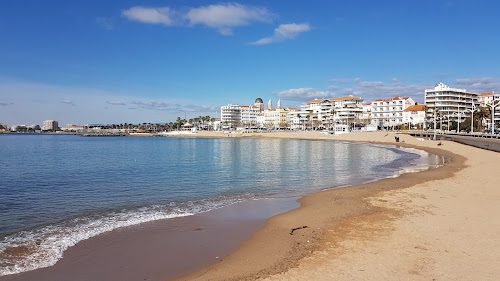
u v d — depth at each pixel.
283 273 10.61
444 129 143.50
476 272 10.26
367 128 152.88
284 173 37.72
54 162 52.03
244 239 14.29
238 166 45.47
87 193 25.83
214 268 11.34
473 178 28.89
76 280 10.59
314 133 161.75
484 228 14.49
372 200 20.97
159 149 87.31
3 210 20.06
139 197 24.09
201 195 24.83
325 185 29.02
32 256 12.52
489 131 100.06
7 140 150.88
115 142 134.12
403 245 12.78
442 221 15.75
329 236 14.22
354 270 10.63
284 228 15.70
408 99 171.00
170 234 15.06
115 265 11.73
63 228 16.06
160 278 10.72
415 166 42.44
